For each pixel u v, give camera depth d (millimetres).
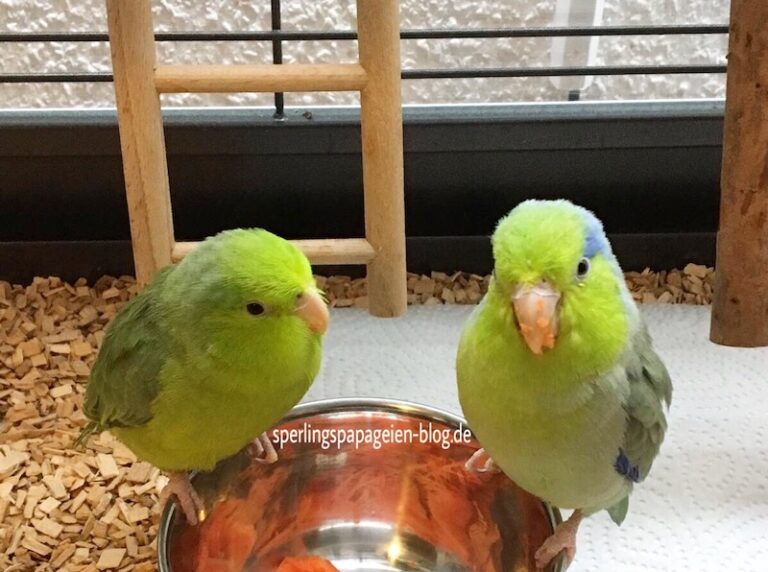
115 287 1411
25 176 1363
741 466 1073
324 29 1437
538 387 713
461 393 787
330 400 1005
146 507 1022
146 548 980
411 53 1470
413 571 1003
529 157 1392
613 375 733
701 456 1086
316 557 979
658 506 1023
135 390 816
